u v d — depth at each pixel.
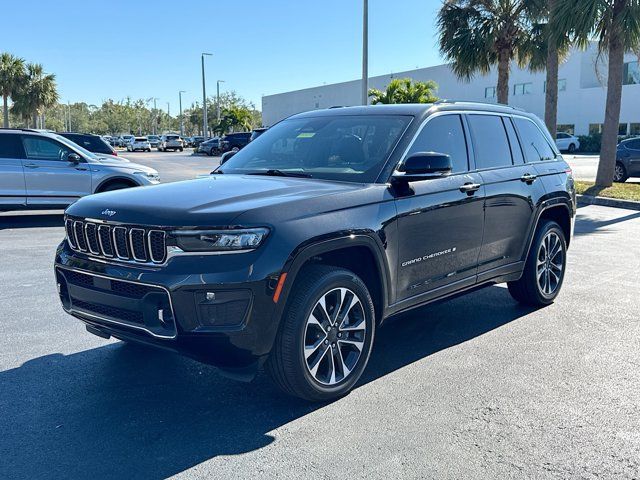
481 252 5.06
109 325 3.76
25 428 3.57
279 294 3.46
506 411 3.79
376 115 4.82
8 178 11.02
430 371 4.43
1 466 3.16
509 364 4.56
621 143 19.97
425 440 3.43
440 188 4.55
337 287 3.81
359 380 4.27
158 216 3.51
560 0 15.01
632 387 4.15
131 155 50.59
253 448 3.35
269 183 4.13
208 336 3.37
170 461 3.21
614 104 16.39
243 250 3.40
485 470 3.12
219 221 3.38
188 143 72.06
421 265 4.45
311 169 4.54
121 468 3.15
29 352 4.78
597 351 4.83
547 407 3.84
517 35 21.95
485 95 52.34
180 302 3.35
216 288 3.33
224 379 4.28
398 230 4.18
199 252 3.40
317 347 3.78
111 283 3.65
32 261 8.16
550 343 5.01
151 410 3.81
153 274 3.44
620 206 14.33
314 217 3.68
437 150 4.71
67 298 4.11
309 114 5.35
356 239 3.85
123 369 4.45
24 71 55.50
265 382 4.25
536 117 6.25
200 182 4.27
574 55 48.00
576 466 3.16
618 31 14.82
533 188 5.61
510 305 6.14
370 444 3.38
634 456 3.27
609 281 7.11
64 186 11.39
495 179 5.14
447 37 22.12
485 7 21.45
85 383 4.20
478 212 4.92
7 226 11.42
